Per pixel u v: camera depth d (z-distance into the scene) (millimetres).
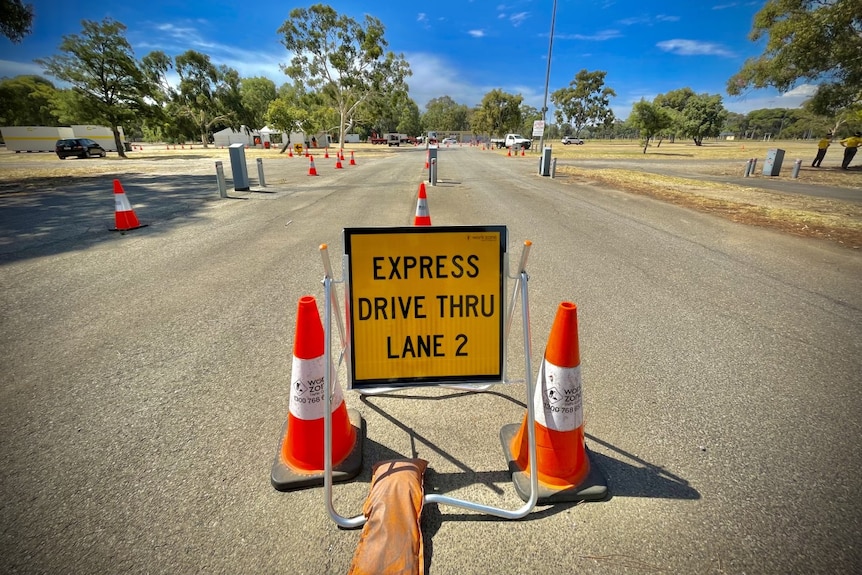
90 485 2090
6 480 2113
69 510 1948
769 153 17734
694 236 7293
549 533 1870
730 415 2641
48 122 63375
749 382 2994
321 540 1829
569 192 12625
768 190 13406
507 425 2521
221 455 2303
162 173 18703
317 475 2121
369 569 1644
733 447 2367
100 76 32219
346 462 2215
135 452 2312
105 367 3141
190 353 3346
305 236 7035
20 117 62656
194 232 7309
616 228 7848
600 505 2014
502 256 2250
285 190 12789
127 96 33156
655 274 5301
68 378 2996
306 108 52406
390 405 2775
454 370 2334
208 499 2025
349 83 46875
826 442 2402
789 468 2213
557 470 2070
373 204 10250
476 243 2227
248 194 11875
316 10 43188
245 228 7613
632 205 10367
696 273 5355
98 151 33375
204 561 1721
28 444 2361
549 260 5840
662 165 24469
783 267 5633
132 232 7324
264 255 5949
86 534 1833
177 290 4656
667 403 2762
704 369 3160
